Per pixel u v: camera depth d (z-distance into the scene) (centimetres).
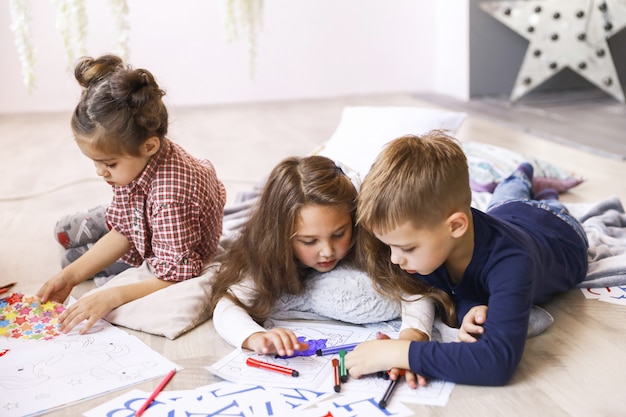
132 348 121
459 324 121
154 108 133
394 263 112
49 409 102
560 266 130
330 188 120
